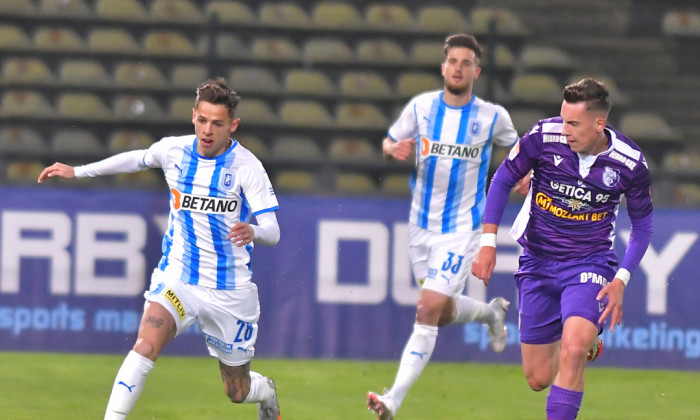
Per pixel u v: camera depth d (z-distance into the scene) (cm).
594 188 1584
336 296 2705
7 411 1945
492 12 4231
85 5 3966
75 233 2645
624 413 2155
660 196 3359
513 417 2055
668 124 4009
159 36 3900
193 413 1983
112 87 3659
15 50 3738
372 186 3425
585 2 4297
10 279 2625
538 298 1695
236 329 1619
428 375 2542
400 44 3994
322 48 3906
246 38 3962
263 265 2686
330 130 3622
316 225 2705
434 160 1995
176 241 1595
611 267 1638
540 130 1605
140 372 1512
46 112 3578
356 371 2547
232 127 1566
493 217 1659
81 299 2648
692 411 2202
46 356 2594
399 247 2720
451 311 2119
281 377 2441
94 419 1908
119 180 3356
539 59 3969
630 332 2733
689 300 2734
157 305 1552
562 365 1540
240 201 1585
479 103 2003
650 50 4175
